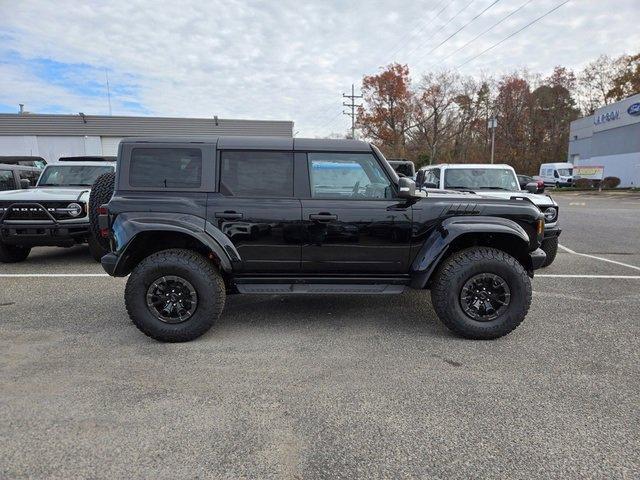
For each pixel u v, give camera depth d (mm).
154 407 2826
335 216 3941
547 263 6898
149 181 3953
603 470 2227
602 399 2926
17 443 2441
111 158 10055
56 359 3551
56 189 7648
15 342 3908
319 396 2975
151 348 3779
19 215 6652
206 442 2461
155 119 30203
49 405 2842
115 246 3924
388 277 4137
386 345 3854
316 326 4332
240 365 3449
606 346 3820
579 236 10547
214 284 3854
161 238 4004
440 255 3881
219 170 3967
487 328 3900
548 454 2357
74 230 6715
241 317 4598
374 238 3998
